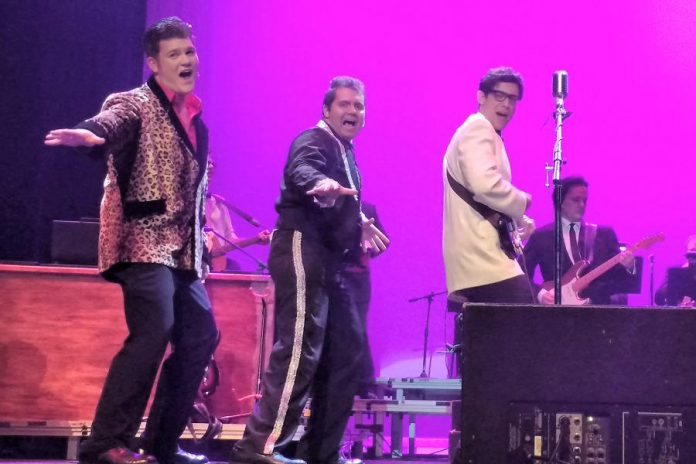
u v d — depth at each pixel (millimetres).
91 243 5164
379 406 6586
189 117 3932
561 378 2840
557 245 4387
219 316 5172
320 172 3893
